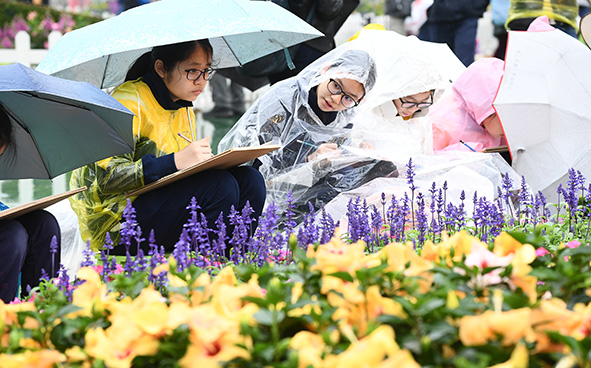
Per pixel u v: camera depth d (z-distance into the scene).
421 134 7.23
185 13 5.67
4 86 4.38
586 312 2.27
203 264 4.03
